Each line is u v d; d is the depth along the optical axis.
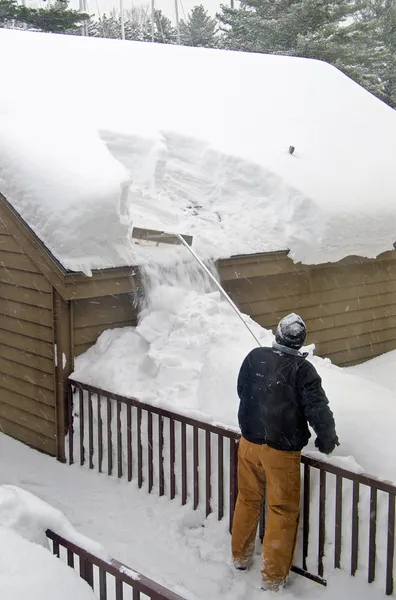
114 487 5.61
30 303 6.37
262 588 4.19
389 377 8.44
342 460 4.10
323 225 7.73
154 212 7.47
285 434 4.07
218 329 5.98
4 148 6.55
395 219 8.73
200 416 4.91
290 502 4.12
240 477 4.35
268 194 8.12
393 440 4.29
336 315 8.73
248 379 4.24
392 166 9.82
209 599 4.12
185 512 5.01
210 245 7.04
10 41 9.80
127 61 10.35
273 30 27.34
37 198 6.11
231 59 11.89
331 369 5.53
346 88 12.35
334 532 4.25
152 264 6.36
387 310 9.52
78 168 6.34
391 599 3.87
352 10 27.50
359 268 8.95
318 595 4.10
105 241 6.07
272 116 10.14
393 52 32.75
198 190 8.25
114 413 5.83
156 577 4.35
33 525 3.28
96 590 4.06
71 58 9.82
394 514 3.83
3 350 6.87
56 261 5.81
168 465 5.34
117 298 6.39
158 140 8.17
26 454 6.46
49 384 6.30
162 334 6.01
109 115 8.40
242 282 7.42
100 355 6.11
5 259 6.58
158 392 5.49
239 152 8.48
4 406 6.99
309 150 9.29
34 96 8.15
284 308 8.00
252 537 4.39
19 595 2.63
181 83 10.22
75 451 6.16
